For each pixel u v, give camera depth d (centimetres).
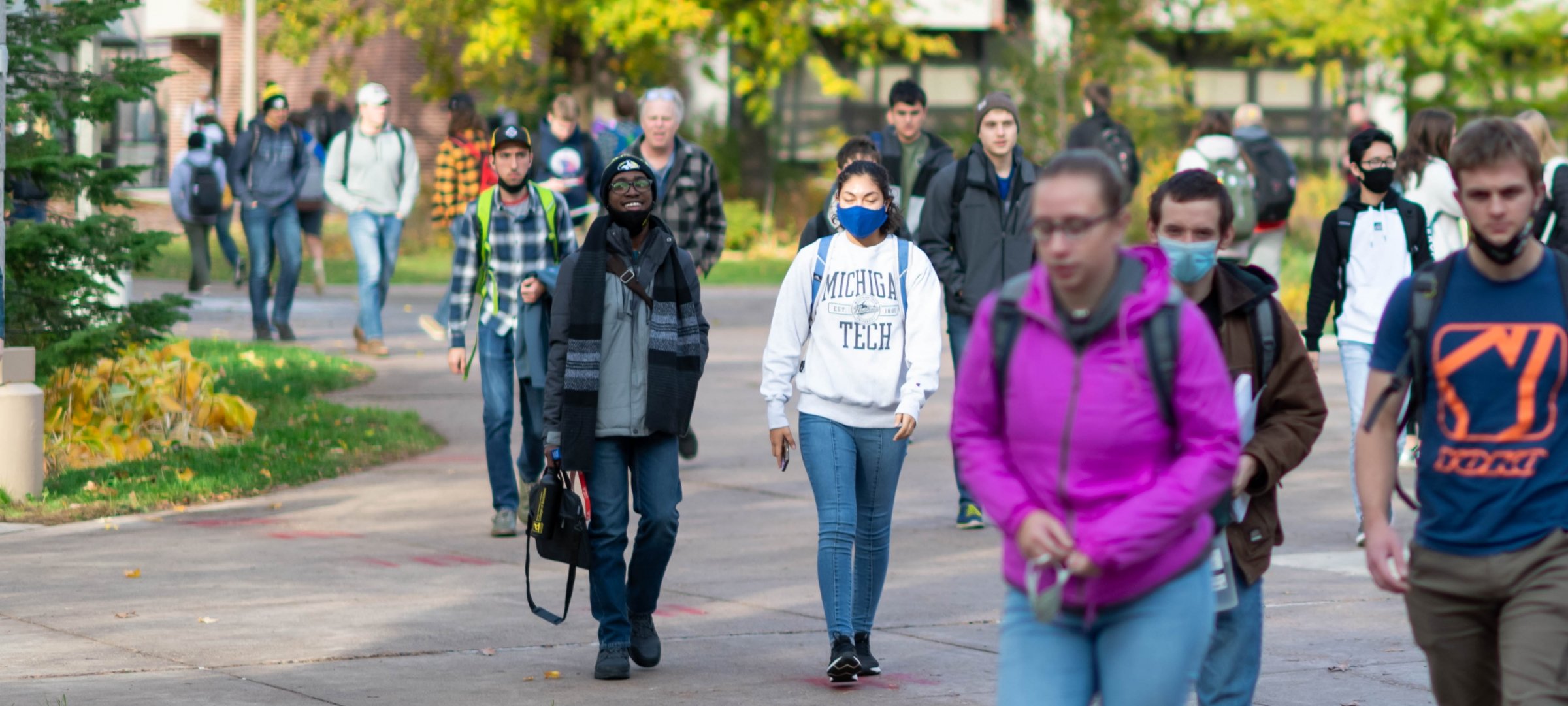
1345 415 3262
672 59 8425
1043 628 879
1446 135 2189
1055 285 844
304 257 6825
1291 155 9344
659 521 1493
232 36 9350
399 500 2367
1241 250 3416
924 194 2431
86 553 1945
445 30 8306
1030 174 2195
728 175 8581
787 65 7569
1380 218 2020
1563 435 941
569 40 8031
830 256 1523
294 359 3659
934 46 7994
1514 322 942
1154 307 834
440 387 3469
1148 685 859
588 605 1766
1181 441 851
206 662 1467
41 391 2233
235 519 2206
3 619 1608
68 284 2428
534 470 2153
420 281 6128
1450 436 961
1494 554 952
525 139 2086
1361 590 1850
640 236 1521
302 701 1344
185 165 5250
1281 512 2367
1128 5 7912
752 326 4903
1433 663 1007
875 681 1466
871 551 1517
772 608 1773
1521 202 923
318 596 1758
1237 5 8362
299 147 4150
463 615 1697
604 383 1481
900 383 1513
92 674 1409
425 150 8731
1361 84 8681
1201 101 9275
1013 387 859
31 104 2445
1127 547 829
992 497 860
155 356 2741
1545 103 8562
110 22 2628
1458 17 8281
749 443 2922
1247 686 1134
